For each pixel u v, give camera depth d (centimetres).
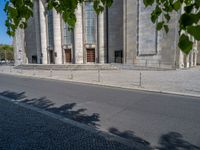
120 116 764
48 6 328
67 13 308
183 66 3281
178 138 555
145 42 3438
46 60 4675
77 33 4216
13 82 1880
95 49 4247
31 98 1118
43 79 2131
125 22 3647
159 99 1062
